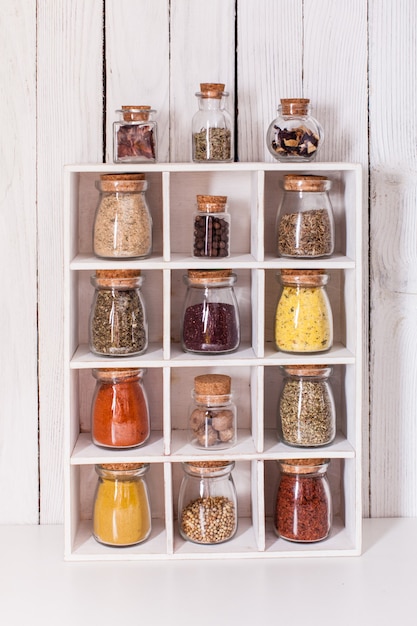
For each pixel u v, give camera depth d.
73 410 1.54
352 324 1.53
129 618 1.30
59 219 1.62
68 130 1.61
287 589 1.40
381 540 1.59
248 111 1.62
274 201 1.64
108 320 1.50
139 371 1.53
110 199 1.50
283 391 1.56
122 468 1.51
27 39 1.59
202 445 1.53
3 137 1.61
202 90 1.49
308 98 1.63
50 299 1.64
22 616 1.31
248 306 1.66
